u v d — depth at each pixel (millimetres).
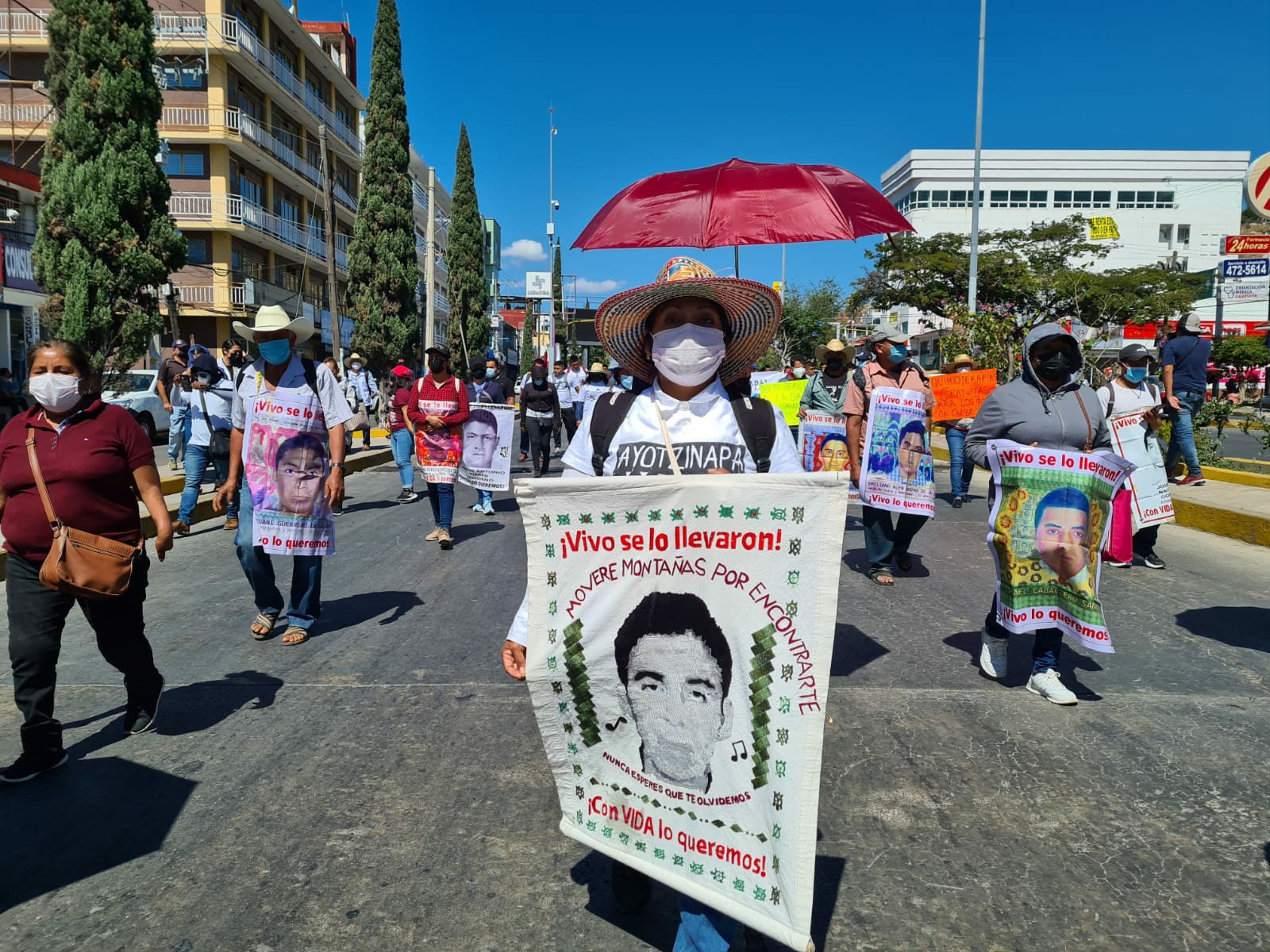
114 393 18141
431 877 2844
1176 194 78750
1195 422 13305
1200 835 3062
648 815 2250
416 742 3881
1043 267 37969
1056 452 4109
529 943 2520
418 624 5770
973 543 8375
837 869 2863
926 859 2918
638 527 2164
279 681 4656
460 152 48500
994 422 4387
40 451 3549
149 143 18031
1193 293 39438
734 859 2123
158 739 3932
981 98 21781
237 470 5469
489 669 4848
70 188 17312
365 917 2641
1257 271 14172
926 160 78438
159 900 2729
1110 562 4203
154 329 18281
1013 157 78312
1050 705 4238
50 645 3559
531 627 2254
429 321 32438
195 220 33188
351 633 5559
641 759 2242
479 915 2650
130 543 3809
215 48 31812
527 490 2215
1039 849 2979
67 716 4207
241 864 2932
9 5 28734
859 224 4215
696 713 2160
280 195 39281
